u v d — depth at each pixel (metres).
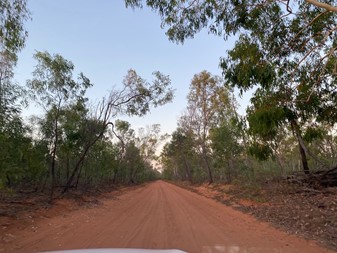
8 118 14.14
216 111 43.00
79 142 21.89
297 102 17.36
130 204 21.08
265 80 15.32
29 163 17.25
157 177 165.75
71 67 18.03
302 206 14.17
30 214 12.69
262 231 10.62
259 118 16.91
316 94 17.05
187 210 17.14
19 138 15.72
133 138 53.19
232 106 34.47
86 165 28.17
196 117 46.19
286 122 18.73
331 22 15.28
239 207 17.83
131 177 60.78
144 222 12.58
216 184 39.31
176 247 8.19
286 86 17.12
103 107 23.09
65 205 16.92
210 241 8.98
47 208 14.75
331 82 16.72
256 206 16.97
